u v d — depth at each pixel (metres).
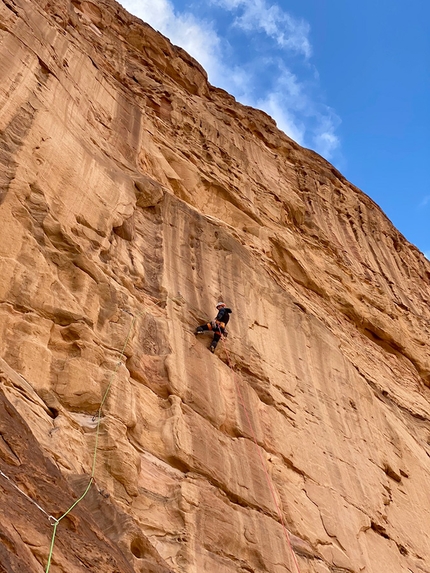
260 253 21.92
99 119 17.69
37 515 7.03
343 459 16.86
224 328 15.30
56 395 10.73
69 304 11.84
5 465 7.15
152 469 11.63
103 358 11.84
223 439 13.48
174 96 24.95
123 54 24.94
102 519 8.81
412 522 18.27
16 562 5.94
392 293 31.89
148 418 12.33
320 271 25.53
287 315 18.42
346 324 25.22
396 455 19.56
